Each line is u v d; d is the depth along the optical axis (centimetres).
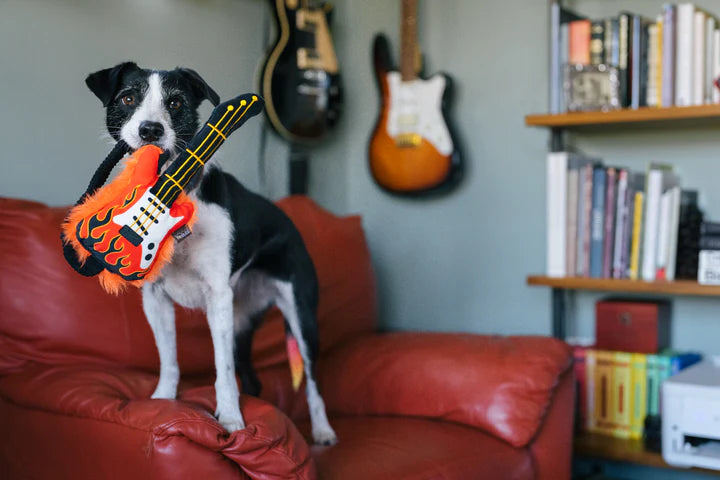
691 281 240
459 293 308
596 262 255
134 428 149
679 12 241
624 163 279
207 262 159
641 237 248
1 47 208
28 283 183
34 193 215
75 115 224
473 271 305
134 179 131
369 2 314
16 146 211
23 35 212
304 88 276
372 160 301
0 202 190
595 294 284
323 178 307
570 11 269
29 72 213
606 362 256
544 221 291
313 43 280
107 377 173
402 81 294
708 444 230
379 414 227
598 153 284
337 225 254
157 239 131
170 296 165
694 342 268
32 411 170
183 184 133
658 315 254
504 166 298
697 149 267
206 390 169
